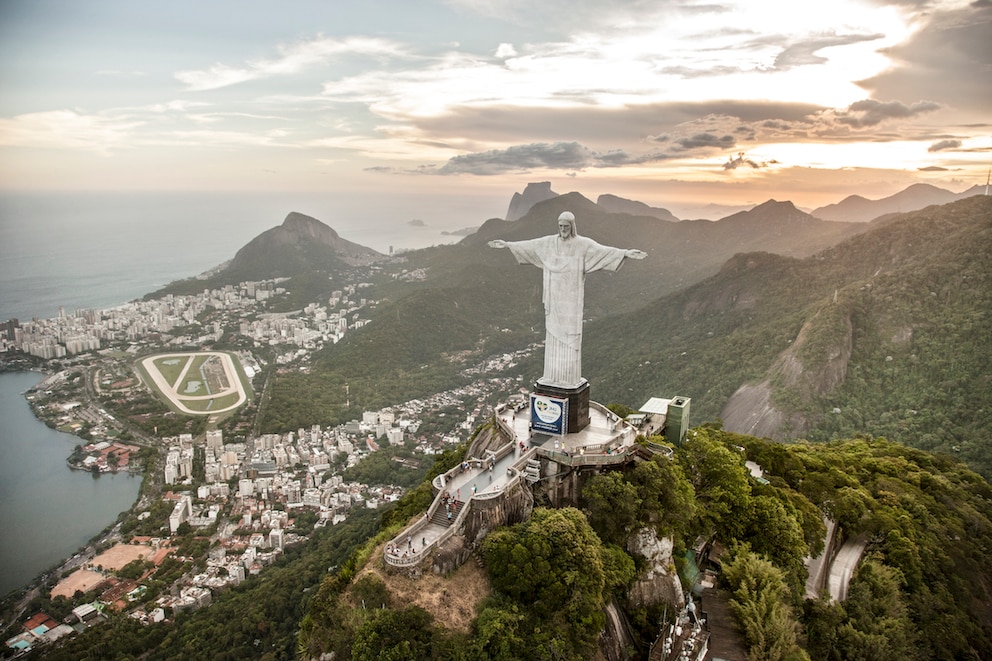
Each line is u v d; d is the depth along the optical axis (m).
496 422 81.75
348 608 54.91
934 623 77.69
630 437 73.12
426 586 54.94
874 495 98.69
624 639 59.31
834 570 81.38
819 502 87.94
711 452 77.25
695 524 70.50
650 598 63.03
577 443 71.38
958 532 96.31
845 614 70.94
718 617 63.03
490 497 60.81
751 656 57.72
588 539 58.81
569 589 55.09
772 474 89.94
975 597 88.88
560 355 74.44
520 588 54.53
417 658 48.72
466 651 49.97
